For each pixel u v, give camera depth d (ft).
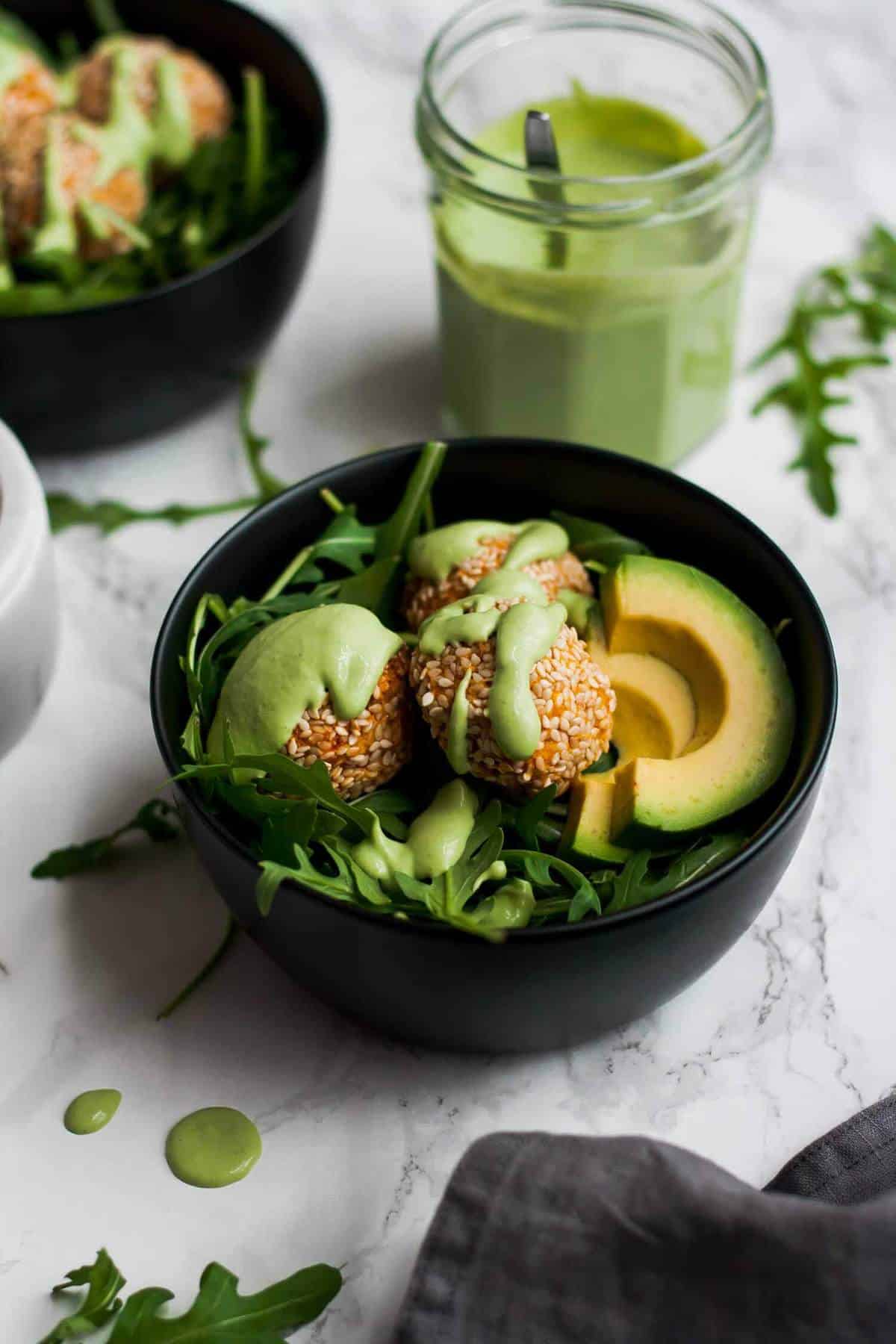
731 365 2.30
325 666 1.83
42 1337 1.79
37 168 2.28
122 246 2.31
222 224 2.34
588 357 2.16
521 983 1.75
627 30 2.25
